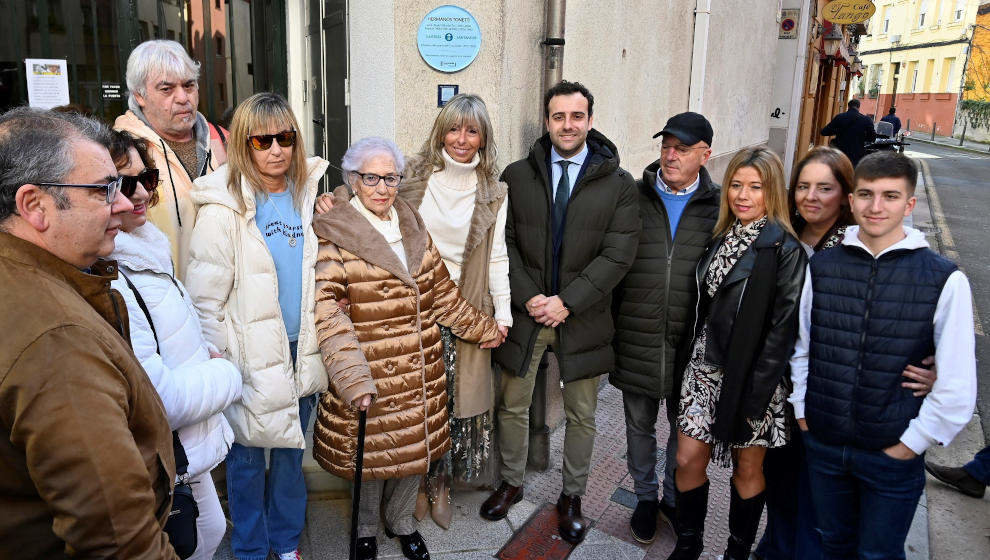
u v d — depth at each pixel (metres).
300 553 2.67
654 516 2.88
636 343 2.79
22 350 1.04
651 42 4.94
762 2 8.58
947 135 36.53
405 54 3.05
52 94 3.04
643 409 2.86
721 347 2.35
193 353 1.83
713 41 6.55
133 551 1.13
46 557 1.14
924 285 1.97
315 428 2.50
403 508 2.65
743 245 2.33
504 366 2.86
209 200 2.13
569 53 3.62
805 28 10.72
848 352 2.08
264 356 2.21
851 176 2.35
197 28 3.31
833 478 2.19
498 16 3.03
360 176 2.34
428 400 2.50
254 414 2.22
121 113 3.16
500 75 3.09
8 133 1.14
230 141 2.15
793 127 10.99
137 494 1.13
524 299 2.78
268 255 2.20
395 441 2.40
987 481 3.30
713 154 7.12
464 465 3.04
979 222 11.23
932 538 3.01
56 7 2.99
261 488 2.44
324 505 2.99
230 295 2.20
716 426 2.33
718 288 2.37
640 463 2.90
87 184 1.17
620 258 2.68
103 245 1.25
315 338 2.33
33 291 1.10
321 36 3.57
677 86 5.76
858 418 2.07
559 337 2.80
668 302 2.70
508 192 2.87
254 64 3.61
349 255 2.33
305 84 3.91
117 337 1.22
